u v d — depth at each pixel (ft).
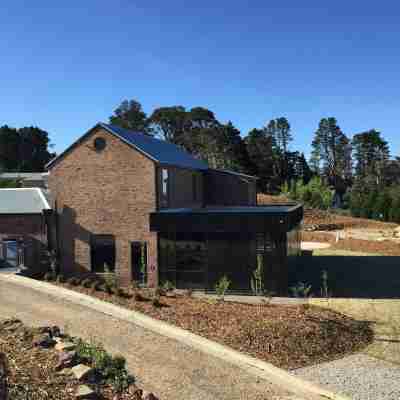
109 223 85.56
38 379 28.76
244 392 35.22
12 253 89.81
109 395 29.09
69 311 55.88
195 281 79.82
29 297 62.95
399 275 89.15
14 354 33.32
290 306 62.75
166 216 80.02
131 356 41.32
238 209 91.35
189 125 309.01
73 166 87.66
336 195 358.64
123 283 84.74
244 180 110.11
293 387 36.88
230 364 40.65
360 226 174.19
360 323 57.41
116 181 85.05
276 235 74.69
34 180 163.32
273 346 46.60
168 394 33.94
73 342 37.96
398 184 329.11
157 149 94.73
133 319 52.54
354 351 48.49
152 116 313.94
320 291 77.00
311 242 142.10
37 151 358.02
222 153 285.23
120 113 335.67
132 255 84.43
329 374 41.93
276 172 365.40
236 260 76.84
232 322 52.01
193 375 37.86
